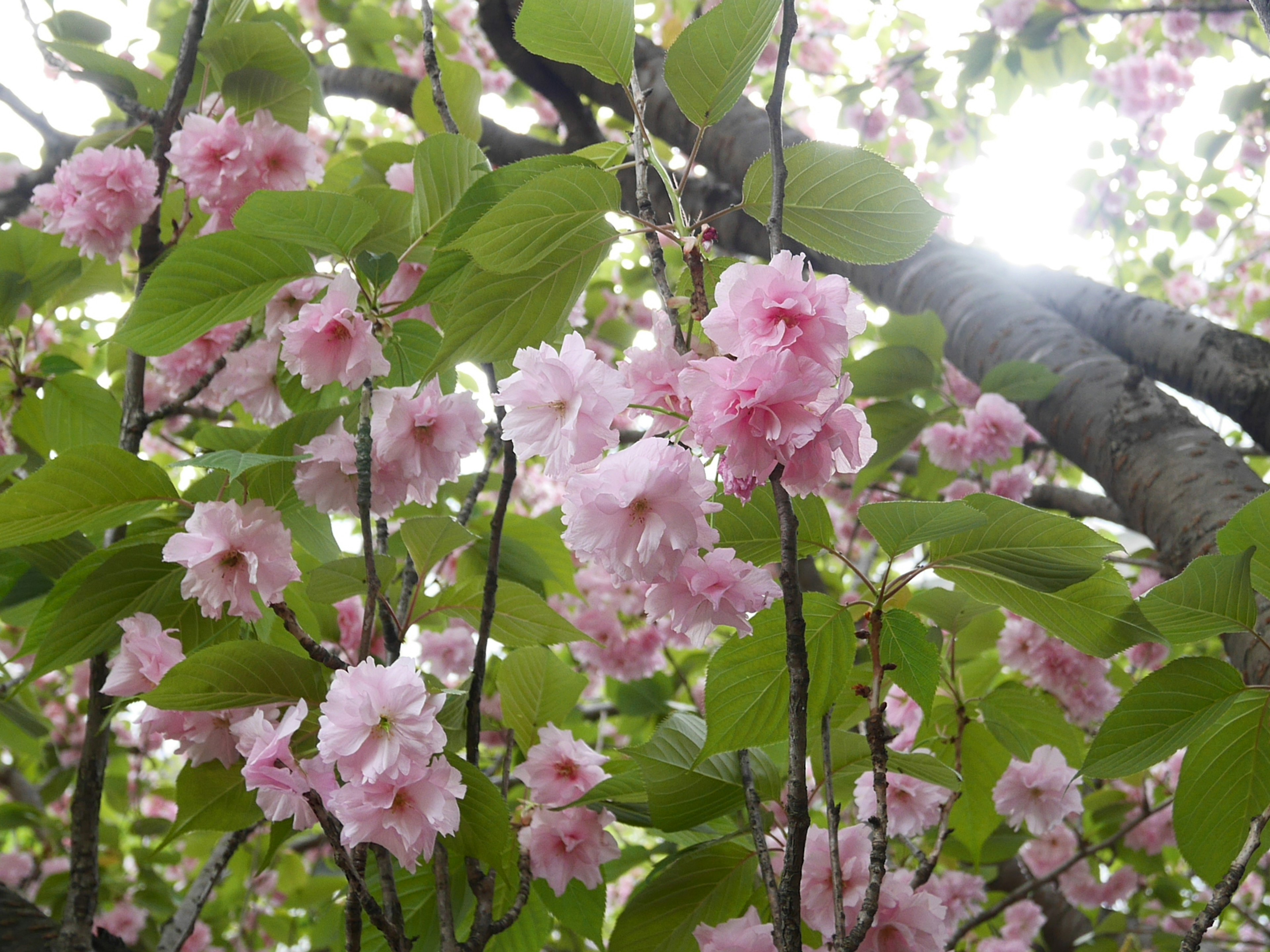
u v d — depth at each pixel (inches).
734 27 15.3
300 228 19.3
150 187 24.9
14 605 23.3
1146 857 39.0
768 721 16.9
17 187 36.3
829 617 16.8
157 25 46.2
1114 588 18.1
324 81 56.5
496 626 19.7
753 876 19.9
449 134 19.6
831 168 15.6
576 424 14.4
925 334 35.3
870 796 22.0
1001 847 32.0
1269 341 30.5
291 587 22.0
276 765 15.9
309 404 22.0
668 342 15.3
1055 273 37.4
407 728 15.6
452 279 17.7
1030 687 31.8
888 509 16.1
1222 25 60.2
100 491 18.2
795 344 13.8
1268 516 16.3
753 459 13.6
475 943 16.4
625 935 19.8
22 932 21.7
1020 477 42.3
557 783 21.5
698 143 16.2
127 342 19.9
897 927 18.3
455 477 19.2
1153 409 28.5
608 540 14.0
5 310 28.7
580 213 15.7
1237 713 17.4
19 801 52.1
